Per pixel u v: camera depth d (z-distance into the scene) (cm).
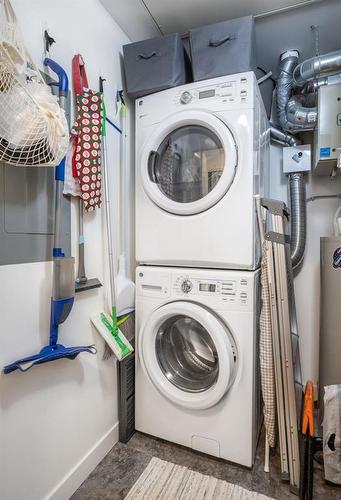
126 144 165
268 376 127
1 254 91
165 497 118
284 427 123
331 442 119
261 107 153
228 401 130
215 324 126
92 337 134
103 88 142
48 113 81
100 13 141
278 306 125
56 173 108
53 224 110
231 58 133
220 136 129
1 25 74
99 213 139
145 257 150
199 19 152
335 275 152
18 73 76
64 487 115
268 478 126
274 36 161
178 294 139
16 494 95
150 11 146
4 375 91
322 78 164
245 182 128
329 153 153
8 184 93
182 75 148
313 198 191
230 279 129
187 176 153
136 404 153
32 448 102
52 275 109
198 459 138
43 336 106
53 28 112
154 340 144
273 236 127
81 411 126
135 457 140
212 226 135
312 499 110
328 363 154
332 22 150
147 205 149
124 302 150
